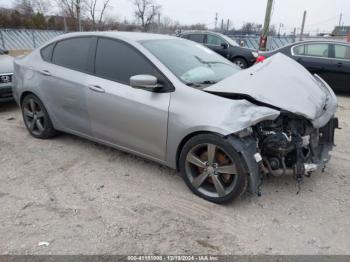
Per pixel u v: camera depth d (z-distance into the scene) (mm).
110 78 3908
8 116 6234
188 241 2809
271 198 3447
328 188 3654
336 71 8555
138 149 3818
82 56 4230
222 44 12656
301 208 3287
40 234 2863
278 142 3139
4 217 3088
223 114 3062
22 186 3643
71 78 4227
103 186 3660
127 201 3377
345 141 5098
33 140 4957
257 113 3020
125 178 3840
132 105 3639
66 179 3807
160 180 3797
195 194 3477
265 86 3307
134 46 3783
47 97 4578
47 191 3545
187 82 3461
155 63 3584
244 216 3150
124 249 2703
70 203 3326
